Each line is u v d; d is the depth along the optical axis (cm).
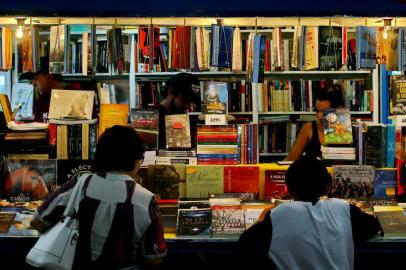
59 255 207
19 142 316
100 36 373
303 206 225
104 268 208
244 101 527
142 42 334
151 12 335
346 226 229
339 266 220
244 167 309
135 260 215
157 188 306
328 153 319
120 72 335
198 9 335
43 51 344
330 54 325
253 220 278
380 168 312
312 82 527
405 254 293
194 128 340
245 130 324
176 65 330
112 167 218
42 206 219
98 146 221
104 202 210
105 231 208
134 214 210
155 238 215
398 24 362
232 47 327
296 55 332
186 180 307
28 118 364
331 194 303
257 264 224
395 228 267
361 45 322
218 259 298
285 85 528
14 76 500
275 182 307
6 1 330
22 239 271
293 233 220
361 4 331
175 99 346
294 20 350
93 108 338
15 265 292
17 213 287
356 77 545
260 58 332
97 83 466
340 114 322
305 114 534
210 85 328
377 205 292
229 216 280
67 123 320
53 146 317
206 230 272
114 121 320
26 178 310
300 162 234
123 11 334
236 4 335
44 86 418
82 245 209
